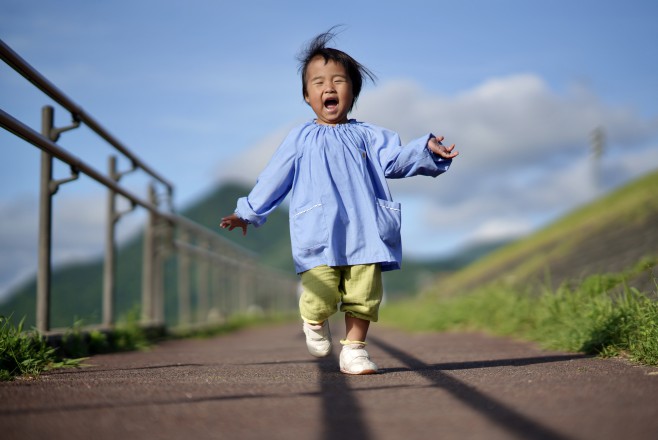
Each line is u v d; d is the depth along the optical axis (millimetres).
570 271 8008
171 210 7559
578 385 2494
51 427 1882
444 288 17562
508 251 20031
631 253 7211
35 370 3174
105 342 4965
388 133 3369
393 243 3170
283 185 3303
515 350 4449
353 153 3246
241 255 13617
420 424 1881
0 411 2094
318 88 3320
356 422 1923
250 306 14719
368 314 3104
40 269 4207
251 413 2062
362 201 3154
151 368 3527
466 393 2359
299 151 3287
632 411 1998
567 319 4773
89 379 2926
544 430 1777
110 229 5574
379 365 3555
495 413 1996
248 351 5141
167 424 1919
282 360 4066
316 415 2025
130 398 2326
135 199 5789
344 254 3082
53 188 4246
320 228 3109
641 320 3670
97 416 2023
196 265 9719
